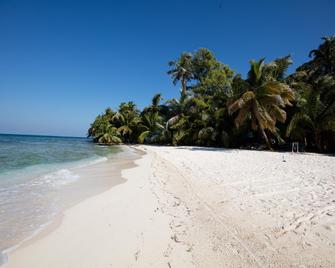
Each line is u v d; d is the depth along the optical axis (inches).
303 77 1020.5
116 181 344.2
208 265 120.4
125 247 141.8
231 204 211.5
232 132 1041.5
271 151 836.6
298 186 270.7
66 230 169.2
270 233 152.8
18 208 218.8
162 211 201.3
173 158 602.2
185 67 1560.0
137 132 1797.5
